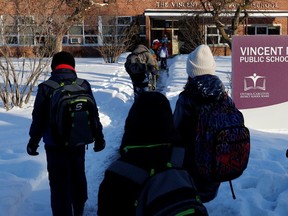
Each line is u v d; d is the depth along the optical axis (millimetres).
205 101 3635
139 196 2254
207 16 26375
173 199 2209
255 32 36906
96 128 4516
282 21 36844
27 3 11695
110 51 27969
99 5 29312
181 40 35594
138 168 2309
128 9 36156
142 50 9820
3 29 11375
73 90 4324
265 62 9039
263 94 9086
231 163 3541
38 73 12680
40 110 4297
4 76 12781
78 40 36312
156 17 35594
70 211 4445
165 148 2383
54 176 4410
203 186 3717
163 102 2461
